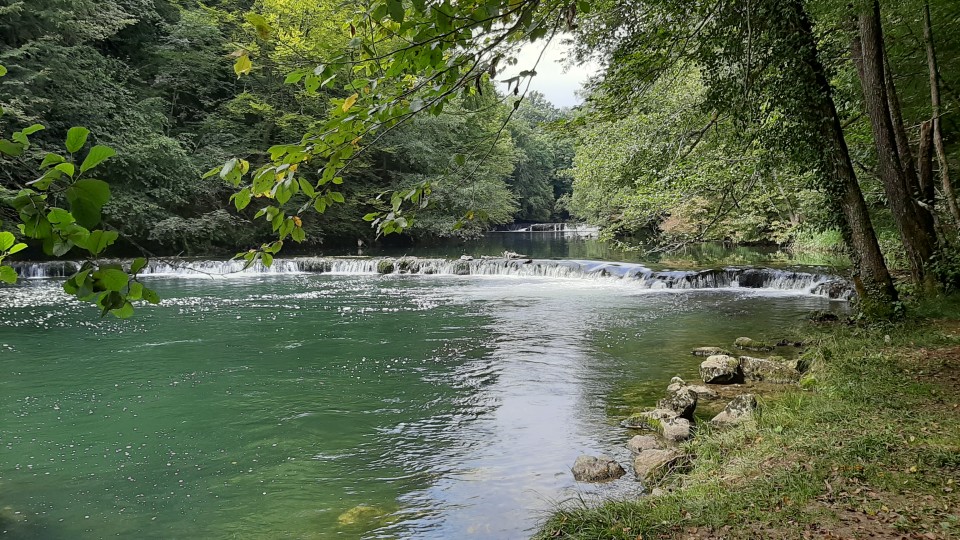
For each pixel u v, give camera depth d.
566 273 23.84
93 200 1.51
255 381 9.27
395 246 39.12
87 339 12.17
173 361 10.46
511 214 58.50
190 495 5.64
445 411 7.88
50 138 22.16
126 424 7.48
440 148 34.72
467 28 2.66
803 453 4.83
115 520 5.19
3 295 17.95
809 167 10.30
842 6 9.11
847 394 6.34
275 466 6.26
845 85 12.52
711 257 26.56
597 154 14.70
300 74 2.69
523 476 5.86
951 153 14.46
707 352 10.58
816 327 12.55
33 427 7.37
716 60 8.19
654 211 12.84
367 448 6.70
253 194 2.45
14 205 1.58
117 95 25.33
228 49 29.36
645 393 8.45
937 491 3.96
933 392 6.14
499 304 16.80
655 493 4.83
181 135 28.11
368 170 34.16
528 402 8.18
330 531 4.92
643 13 7.57
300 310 15.76
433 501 5.40
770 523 3.77
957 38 12.10
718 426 6.43
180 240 28.39
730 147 10.89
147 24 29.27
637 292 19.20
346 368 9.99
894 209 11.48
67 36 23.20
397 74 2.82
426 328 13.35
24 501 5.53
